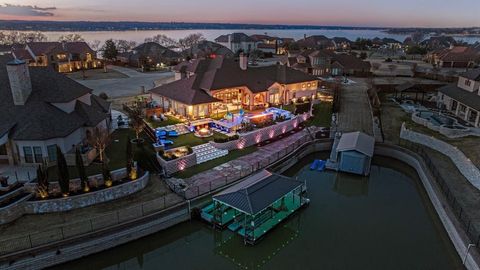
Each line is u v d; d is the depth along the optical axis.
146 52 128.88
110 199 31.38
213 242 30.92
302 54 110.44
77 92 40.75
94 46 196.38
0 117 34.72
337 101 65.94
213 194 33.50
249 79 61.84
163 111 56.31
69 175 32.84
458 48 129.75
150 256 29.17
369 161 42.25
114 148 40.72
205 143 44.84
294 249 29.17
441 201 32.69
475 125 54.06
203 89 56.41
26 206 28.84
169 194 32.75
